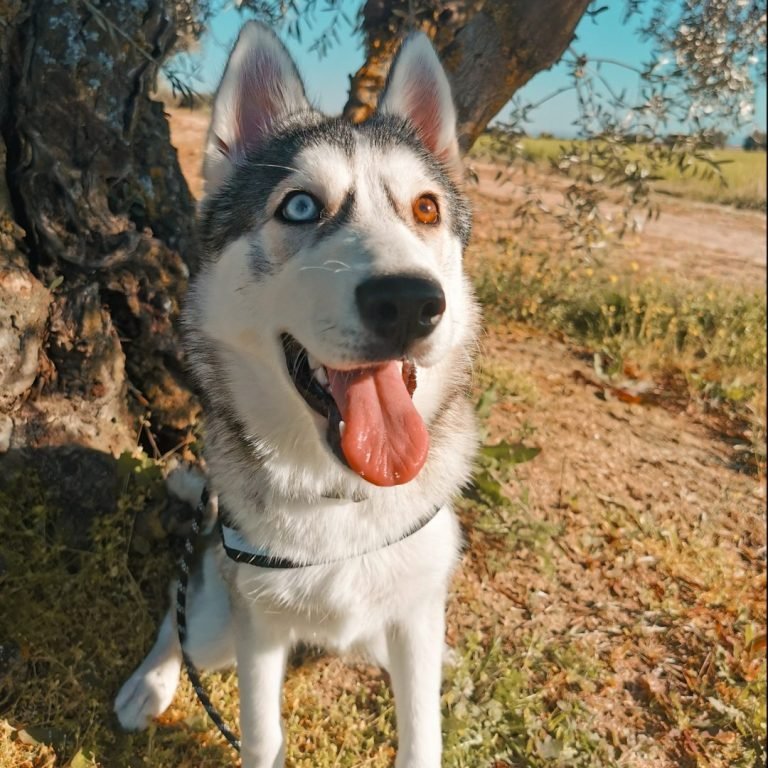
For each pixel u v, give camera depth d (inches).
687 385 35.4
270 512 14.7
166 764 15.7
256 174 15.1
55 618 17.5
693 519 25.3
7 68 18.7
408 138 16.0
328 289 12.1
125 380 21.0
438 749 15.2
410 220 14.4
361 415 12.8
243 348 14.4
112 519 18.7
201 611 16.9
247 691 14.9
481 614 20.4
